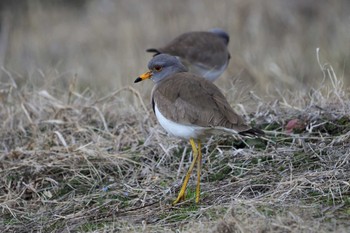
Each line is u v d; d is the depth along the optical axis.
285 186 10.27
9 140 13.43
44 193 11.58
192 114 10.19
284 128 12.44
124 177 11.73
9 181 11.91
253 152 11.67
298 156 11.26
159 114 10.58
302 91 14.20
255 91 15.13
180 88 10.42
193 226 9.29
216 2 22.88
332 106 12.55
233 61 18.78
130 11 23.92
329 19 22.50
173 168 11.87
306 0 23.53
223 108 10.13
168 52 14.88
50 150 12.49
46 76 17.42
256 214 9.23
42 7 25.72
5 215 11.12
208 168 11.55
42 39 23.05
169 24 22.47
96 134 13.10
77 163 12.20
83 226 10.29
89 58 21.59
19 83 18.97
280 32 22.09
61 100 14.54
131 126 13.38
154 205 10.63
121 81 17.42
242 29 21.56
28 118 13.49
